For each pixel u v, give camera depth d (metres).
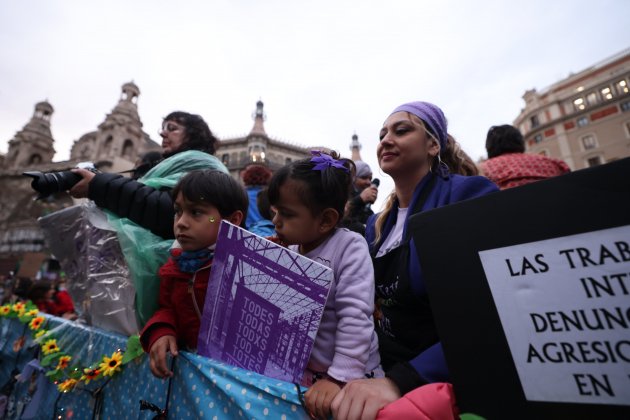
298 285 0.73
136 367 1.18
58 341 1.73
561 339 0.44
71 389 1.46
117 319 1.39
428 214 0.60
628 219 0.41
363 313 0.77
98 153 29.14
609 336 0.41
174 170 1.65
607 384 0.40
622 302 0.41
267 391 0.71
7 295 7.11
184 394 0.93
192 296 1.08
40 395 1.67
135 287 1.32
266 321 0.77
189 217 1.10
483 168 2.05
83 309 1.69
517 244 0.49
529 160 1.95
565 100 28.94
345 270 0.84
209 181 1.14
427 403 0.52
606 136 26.30
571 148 27.91
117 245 1.49
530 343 0.46
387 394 0.59
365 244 0.92
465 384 0.50
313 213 0.89
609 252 0.42
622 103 25.89
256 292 0.80
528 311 0.47
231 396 0.76
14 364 2.12
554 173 1.91
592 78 27.95
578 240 0.44
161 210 1.38
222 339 0.87
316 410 0.61
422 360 0.66
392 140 1.12
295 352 0.72
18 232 26.23
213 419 0.79
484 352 0.49
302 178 0.89
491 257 0.51
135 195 1.40
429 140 1.14
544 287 0.46
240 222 1.21
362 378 0.70
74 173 1.47
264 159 27.00
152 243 1.37
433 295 0.55
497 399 0.47
